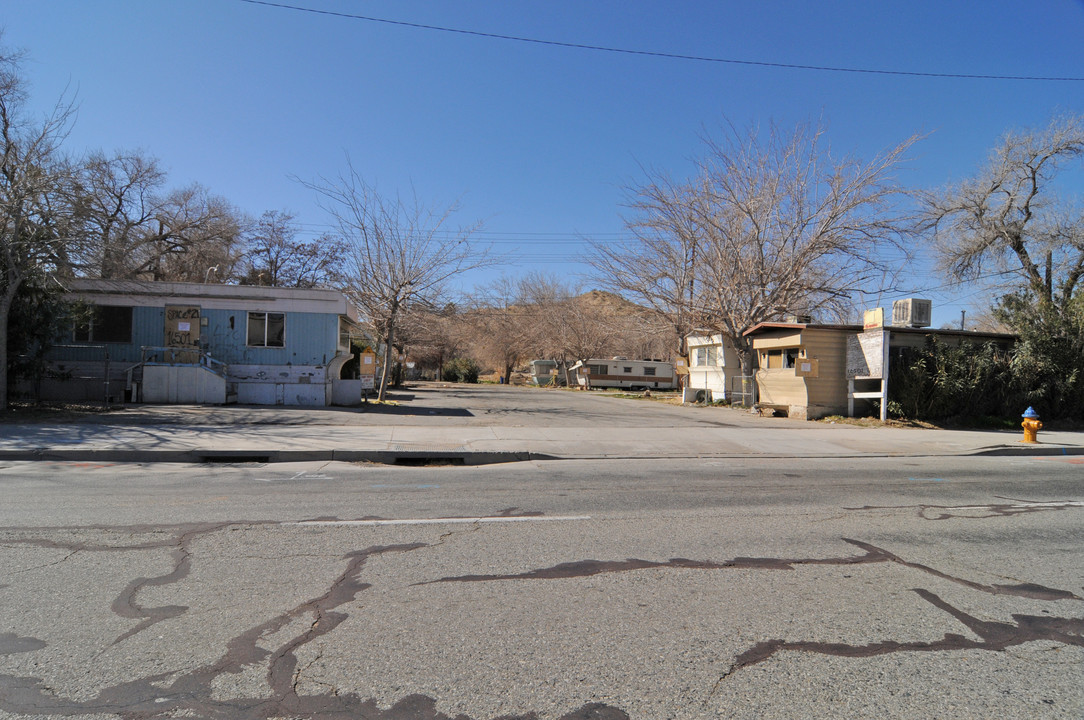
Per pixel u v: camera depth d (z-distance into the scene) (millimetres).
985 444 15500
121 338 20766
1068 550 6359
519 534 6590
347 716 3211
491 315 60156
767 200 24766
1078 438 17031
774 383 22312
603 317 52125
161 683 3486
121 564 5391
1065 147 25391
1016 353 20266
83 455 11523
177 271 34375
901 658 3979
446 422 17469
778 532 6871
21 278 15828
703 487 9578
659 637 4195
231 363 21203
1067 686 3672
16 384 19047
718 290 25406
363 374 27828
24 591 4758
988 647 4156
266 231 43094
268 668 3668
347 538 6309
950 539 6699
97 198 18141
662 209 26734
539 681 3598
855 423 19469
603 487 9461
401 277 24875
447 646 3996
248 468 10977
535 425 17359
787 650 4055
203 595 4727
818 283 25547
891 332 20188
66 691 3393
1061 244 25906
